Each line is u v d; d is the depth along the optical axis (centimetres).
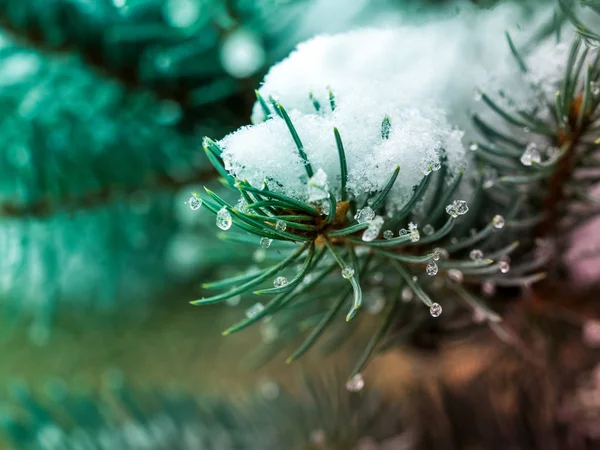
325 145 24
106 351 49
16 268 37
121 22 33
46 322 39
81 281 44
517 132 29
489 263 25
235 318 48
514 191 28
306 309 32
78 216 38
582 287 32
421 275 28
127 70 35
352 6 34
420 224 27
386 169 24
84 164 36
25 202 36
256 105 27
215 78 35
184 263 44
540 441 35
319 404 39
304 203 24
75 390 44
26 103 34
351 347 42
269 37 35
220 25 34
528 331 33
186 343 49
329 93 25
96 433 38
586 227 32
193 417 39
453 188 26
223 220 24
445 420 37
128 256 42
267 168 24
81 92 35
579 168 28
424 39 30
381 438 37
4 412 40
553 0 32
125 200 39
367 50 28
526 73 27
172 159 38
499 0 31
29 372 49
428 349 33
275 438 37
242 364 47
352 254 25
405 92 27
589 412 35
